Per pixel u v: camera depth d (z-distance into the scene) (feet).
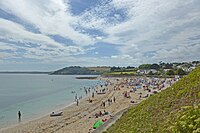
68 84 485.15
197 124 23.30
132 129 45.70
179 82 53.93
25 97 261.03
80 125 114.32
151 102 56.44
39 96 268.21
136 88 290.56
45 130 110.11
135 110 61.46
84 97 244.83
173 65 636.89
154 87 289.33
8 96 272.72
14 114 158.40
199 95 38.11
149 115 47.42
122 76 625.41
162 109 45.19
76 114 145.89
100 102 195.52
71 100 224.74
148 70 611.06
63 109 169.89
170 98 47.96
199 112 25.77
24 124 125.70
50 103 208.23
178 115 32.09
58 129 110.22
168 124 33.83
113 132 54.90
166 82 327.47
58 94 287.48
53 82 571.28
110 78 622.54
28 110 173.88
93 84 463.01
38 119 137.69
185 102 40.22
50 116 144.66
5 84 491.72
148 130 38.96
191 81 47.93
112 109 150.82
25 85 460.96
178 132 24.94
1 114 159.43
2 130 113.60
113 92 274.98
